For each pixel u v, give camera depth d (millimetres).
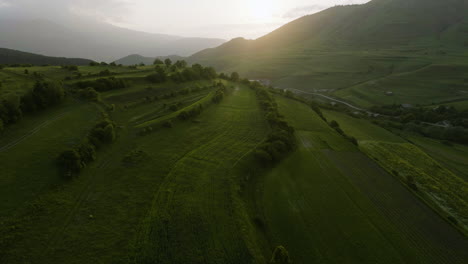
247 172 56594
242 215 42438
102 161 50312
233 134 75938
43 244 31344
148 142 61562
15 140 48531
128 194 42625
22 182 39188
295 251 38812
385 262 38750
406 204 54656
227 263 33188
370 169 68188
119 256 31516
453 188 68375
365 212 50062
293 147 73000
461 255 42438
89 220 36062
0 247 29641
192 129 74875
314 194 53688
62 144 50500
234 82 171875
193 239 35906
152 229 36219
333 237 42406
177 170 51562
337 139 86062
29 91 62281
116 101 80312
